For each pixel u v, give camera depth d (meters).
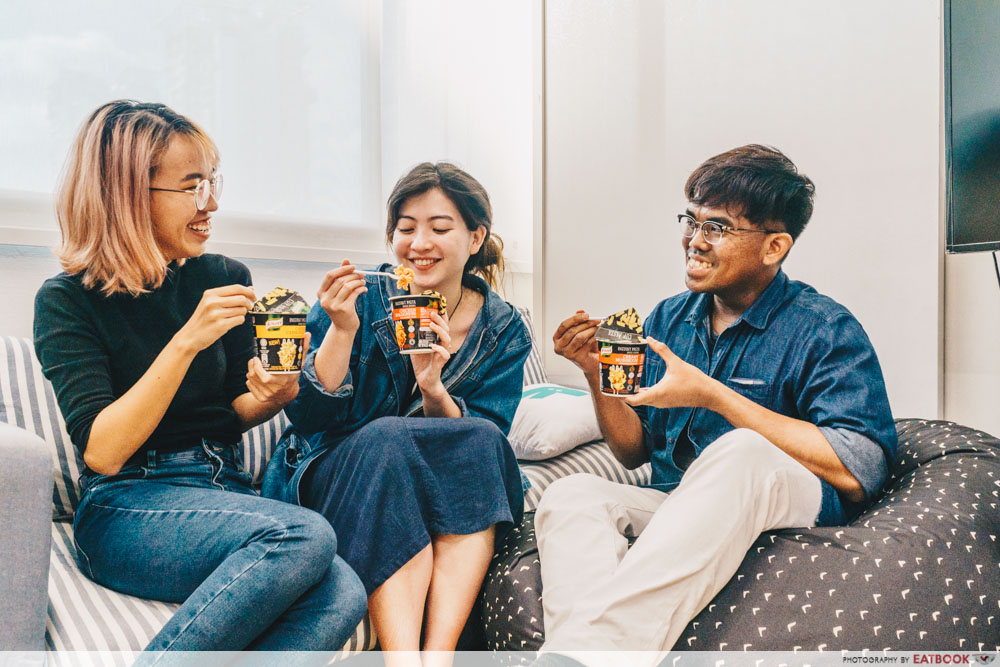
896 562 1.09
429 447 1.30
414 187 1.55
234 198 1.99
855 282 1.92
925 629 1.04
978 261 1.77
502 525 1.40
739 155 1.50
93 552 1.17
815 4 1.98
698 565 1.07
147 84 1.81
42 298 1.24
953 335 1.82
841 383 1.35
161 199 1.31
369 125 2.30
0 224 1.57
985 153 1.53
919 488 1.28
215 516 1.12
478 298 1.69
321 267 2.14
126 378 1.29
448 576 1.30
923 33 1.78
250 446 1.70
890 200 1.85
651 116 2.38
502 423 1.59
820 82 1.97
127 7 1.78
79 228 1.26
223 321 1.15
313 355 1.47
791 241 1.50
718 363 1.53
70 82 1.68
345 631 1.10
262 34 2.04
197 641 0.96
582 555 1.19
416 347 1.38
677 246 2.31
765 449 1.17
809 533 1.17
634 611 1.04
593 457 2.01
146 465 1.27
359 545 1.23
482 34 2.68
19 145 1.61
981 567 1.11
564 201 2.65
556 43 2.66
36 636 0.97
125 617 1.05
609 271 2.52
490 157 2.71
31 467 0.97
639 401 1.33
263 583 1.02
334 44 2.21
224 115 1.96
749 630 1.07
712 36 2.21
